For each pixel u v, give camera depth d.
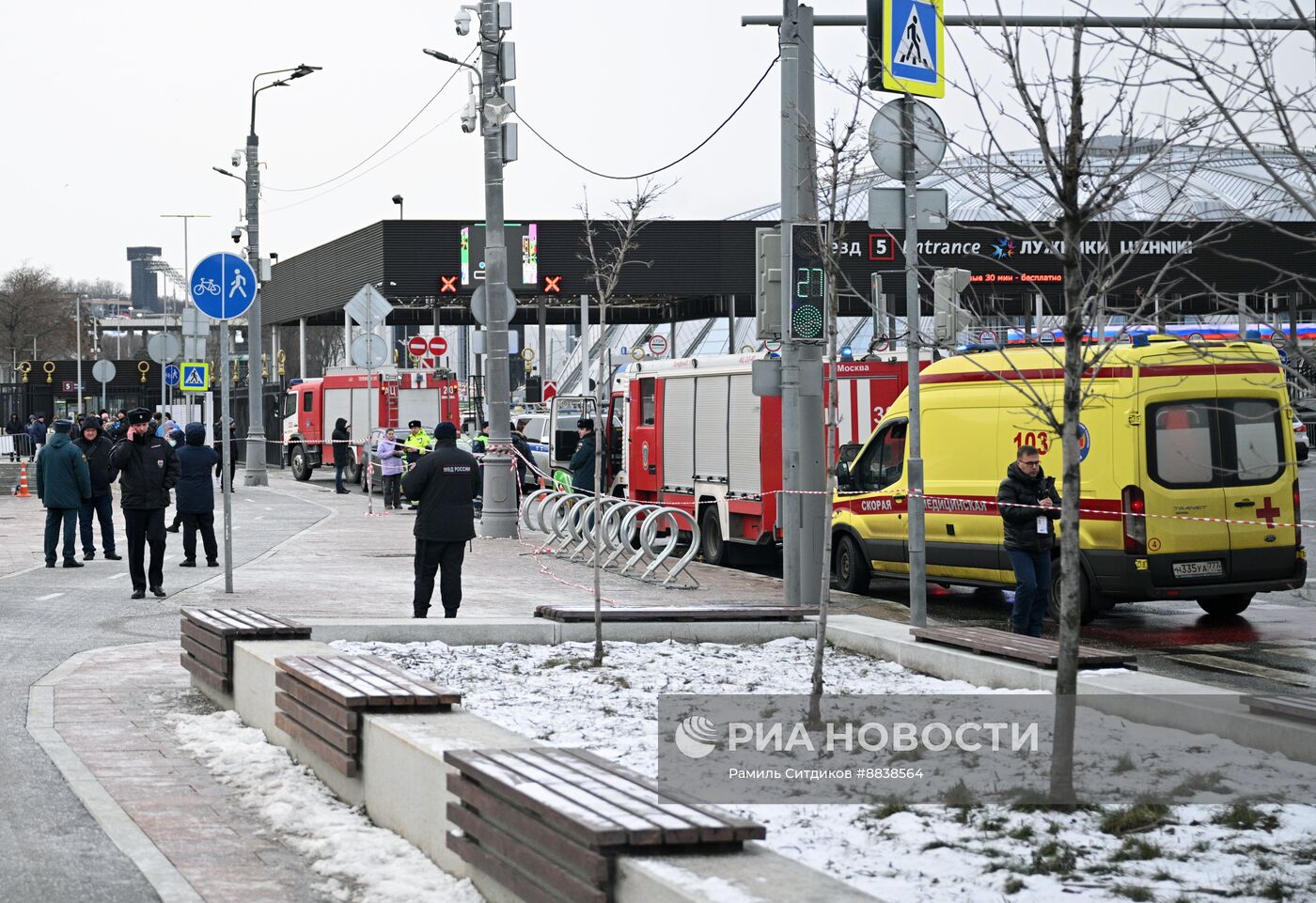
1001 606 19.22
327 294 70.38
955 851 6.71
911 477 14.66
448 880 6.60
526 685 10.98
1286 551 17.06
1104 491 16.75
